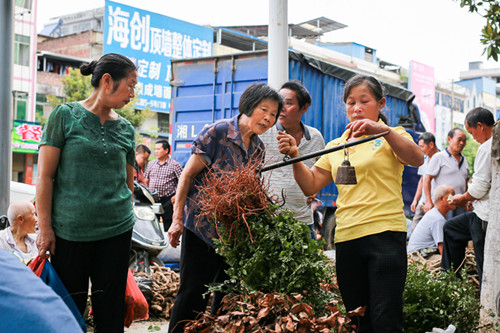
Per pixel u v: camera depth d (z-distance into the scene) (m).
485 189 4.94
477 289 4.86
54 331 1.25
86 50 37.09
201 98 9.74
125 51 33.22
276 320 2.69
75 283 3.18
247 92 3.46
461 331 3.84
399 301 3.04
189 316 3.51
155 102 34.34
